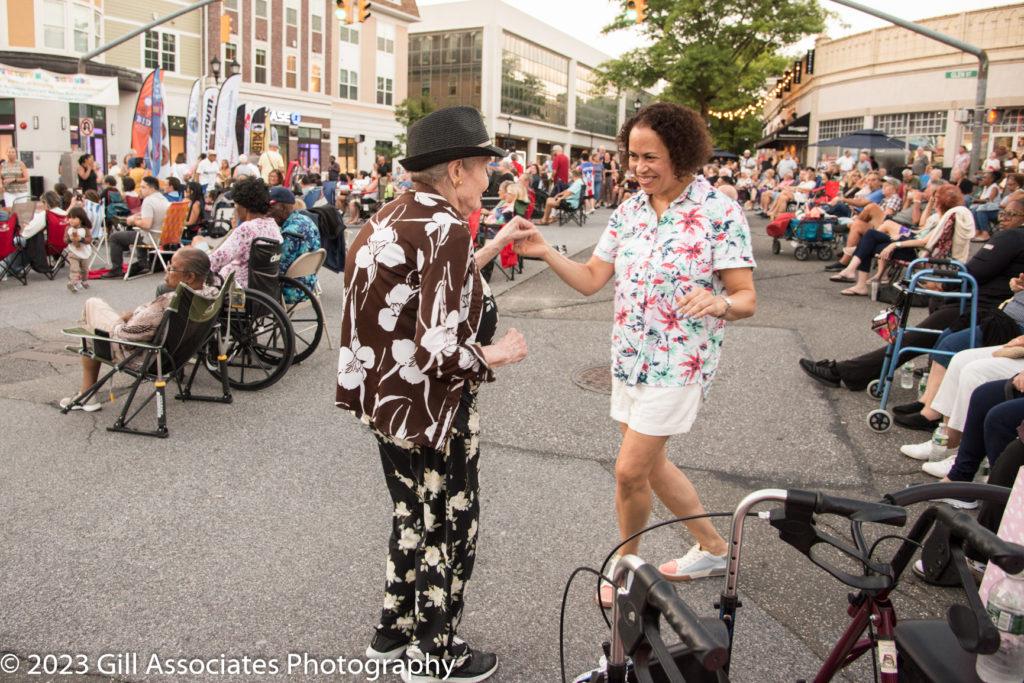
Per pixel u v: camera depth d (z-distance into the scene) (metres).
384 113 48.62
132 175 17.09
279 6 40.22
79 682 2.74
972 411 3.96
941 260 5.23
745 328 8.27
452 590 2.67
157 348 4.96
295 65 41.59
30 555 3.57
